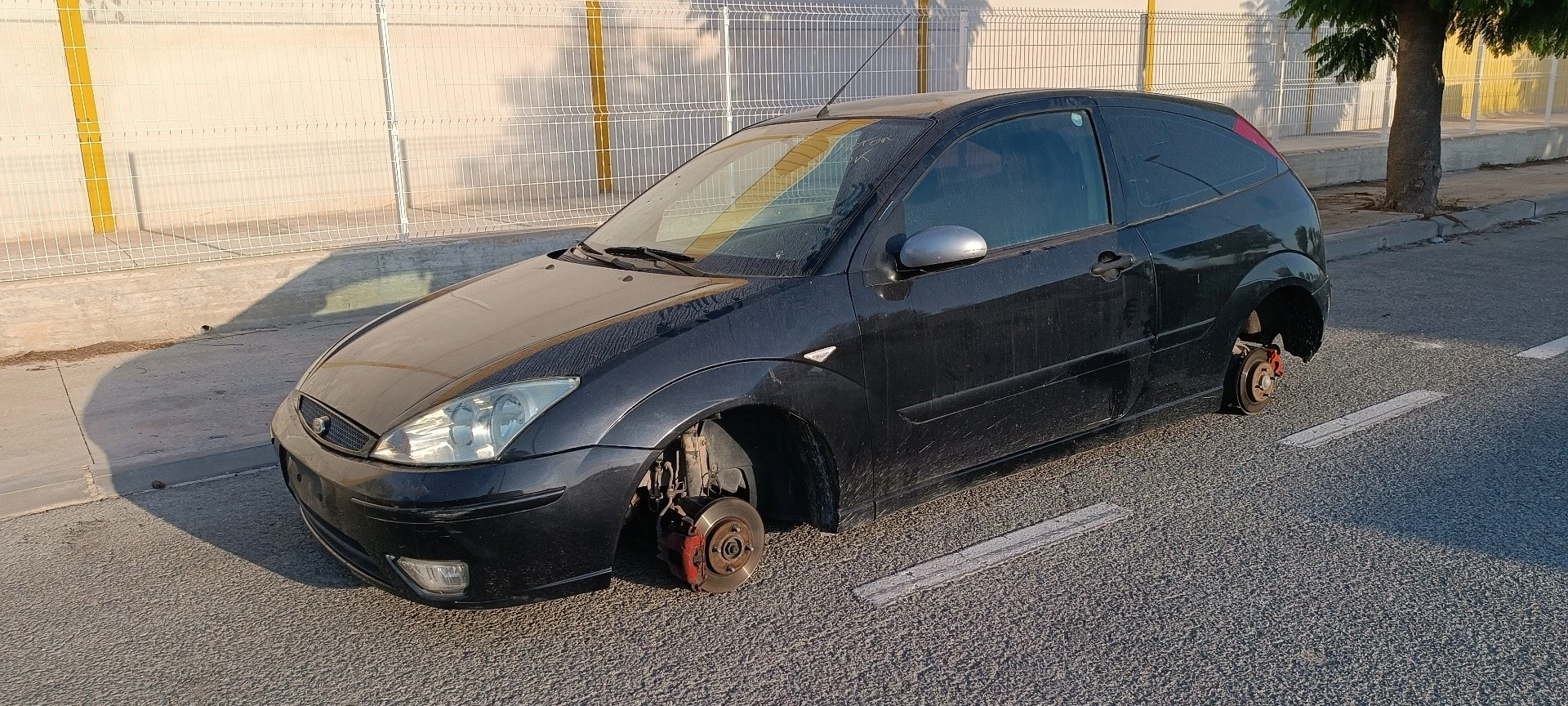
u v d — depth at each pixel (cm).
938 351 373
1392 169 1142
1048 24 1288
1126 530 397
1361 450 470
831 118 439
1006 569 369
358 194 1123
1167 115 468
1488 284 826
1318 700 283
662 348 325
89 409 586
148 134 1022
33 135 970
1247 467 455
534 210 1013
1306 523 396
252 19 1057
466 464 304
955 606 344
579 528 311
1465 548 369
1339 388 563
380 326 394
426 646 332
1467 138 1583
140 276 732
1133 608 338
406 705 300
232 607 364
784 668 311
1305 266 497
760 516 359
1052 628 327
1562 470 438
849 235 363
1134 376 436
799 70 1263
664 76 1281
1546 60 1867
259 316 778
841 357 349
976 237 355
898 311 362
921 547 388
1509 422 498
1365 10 1130
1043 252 403
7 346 702
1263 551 374
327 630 346
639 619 342
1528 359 605
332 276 802
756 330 337
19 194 976
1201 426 511
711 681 306
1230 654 308
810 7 1241
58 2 974
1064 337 407
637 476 316
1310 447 476
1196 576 358
